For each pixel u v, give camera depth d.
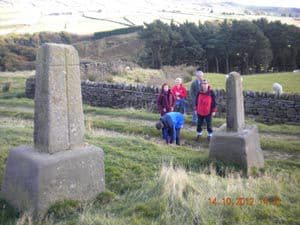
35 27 75.25
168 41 56.78
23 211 5.58
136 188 6.64
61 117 5.96
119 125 14.03
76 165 5.93
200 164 8.82
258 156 9.51
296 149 11.59
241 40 56.59
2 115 16.30
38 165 5.53
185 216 5.20
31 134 10.05
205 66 60.06
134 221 5.09
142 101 18.61
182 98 15.91
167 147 10.27
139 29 78.81
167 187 5.90
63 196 5.77
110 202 6.11
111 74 25.95
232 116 9.20
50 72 5.77
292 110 15.83
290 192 6.65
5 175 5.95
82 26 81.62
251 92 16.67
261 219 5.39
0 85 27.45
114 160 8.06
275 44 58.97
